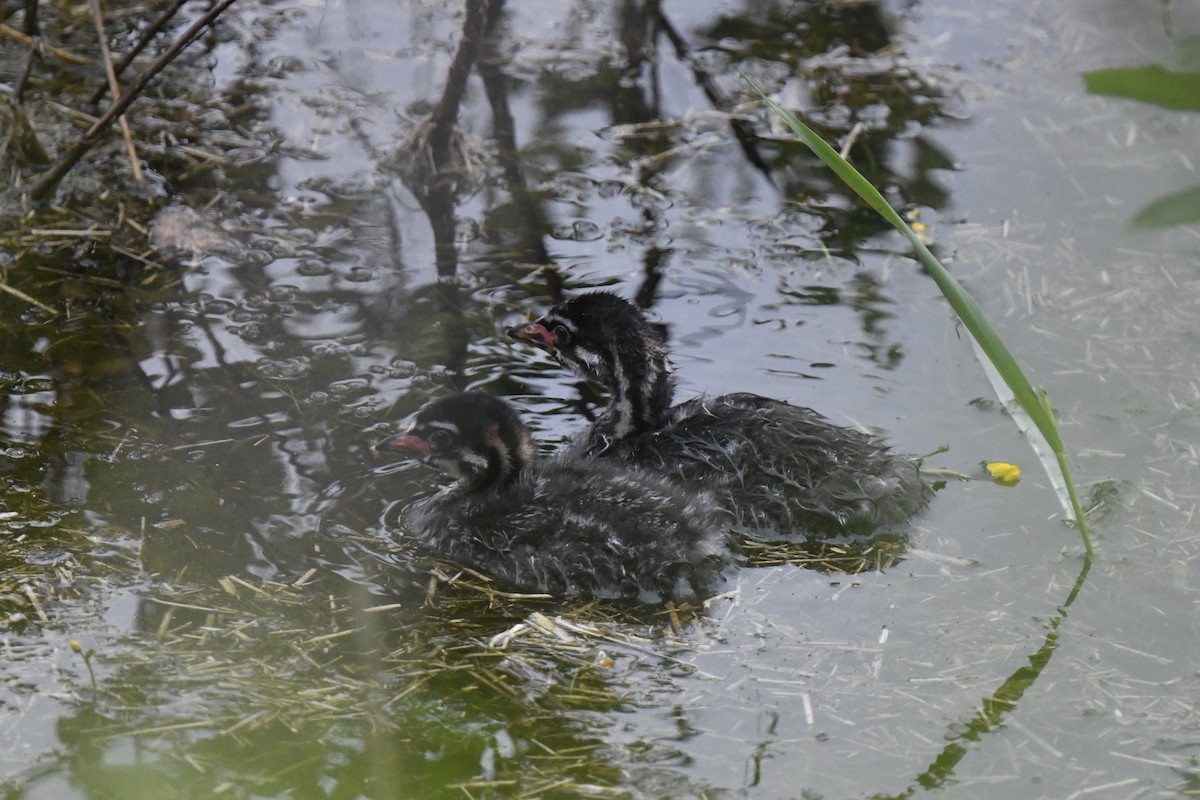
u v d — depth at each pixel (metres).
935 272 8.00
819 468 9.98
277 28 17.36
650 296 12.95
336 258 13.43
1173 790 7.63
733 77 16.81
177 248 13.35
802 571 9.59
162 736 7.66
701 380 11.70
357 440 10.88
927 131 15.78
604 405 11.66
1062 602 9.28
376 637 8.70
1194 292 13.03
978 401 11.52
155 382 11.42
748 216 14.34
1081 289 13.07
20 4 16.73
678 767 7.70
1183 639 8.92
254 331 12.23
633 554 9.35
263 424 10.98
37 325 12.09
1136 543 9.86
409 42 17.34
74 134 14.77
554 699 8.24
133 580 9.08
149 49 16.30
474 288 13.03
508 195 14.62
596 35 17.69
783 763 7.76
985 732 8.07
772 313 12.73
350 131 15.48
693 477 10.27
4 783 7.23
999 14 18.31
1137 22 17.92
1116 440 11.02
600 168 15.14
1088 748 7.97
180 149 14.86
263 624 8.76
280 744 7.68
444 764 7.64
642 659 8.66
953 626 9.04
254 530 9.76
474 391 10.38
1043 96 16.47
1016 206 14.41
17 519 9.60
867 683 8.48
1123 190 14.64
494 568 9.66
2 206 13.74
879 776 7.70
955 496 10.38
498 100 16.28
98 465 10.30
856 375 11.84
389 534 9.96
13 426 10.69
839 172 7.77
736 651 8.76
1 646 8.32
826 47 17.48
